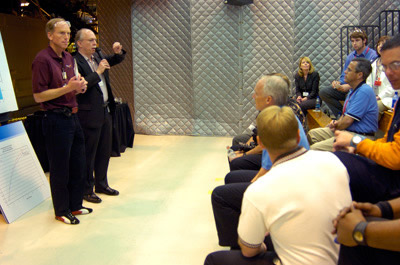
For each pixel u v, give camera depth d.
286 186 1.42
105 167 4.02
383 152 1.79
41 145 4.75
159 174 4.70
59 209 3.38
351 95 3.21
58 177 3.30
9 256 2.82
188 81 6.62
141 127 6.95
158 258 2.75
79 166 3.45
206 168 4.91
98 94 3.67
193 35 6.39
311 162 1.47
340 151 1.96
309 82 5.93
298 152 1.52
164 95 6.75
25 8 8.81
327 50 6.08
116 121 5.48
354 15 5.90
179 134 6.83
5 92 3.71
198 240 3.00
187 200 3.84
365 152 1.90
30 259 2.78
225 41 6.33
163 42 6.57
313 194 1.40
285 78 2.74
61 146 3.22
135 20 6.60
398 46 1.72
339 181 1.46
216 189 2.32
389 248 1.25
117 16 6.75
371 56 4.95
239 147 3.77
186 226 3.25
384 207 1.43
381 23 5.88
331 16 5.98
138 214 3.53
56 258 2.78
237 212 2.28
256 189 1.45
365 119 3.13
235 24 6.24
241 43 6.28
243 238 1.51
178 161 5.25
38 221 3.42
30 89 8.52
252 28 6.21
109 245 2.96
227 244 2.34
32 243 3.02
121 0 6.67
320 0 5.97
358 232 1.29
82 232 3.19
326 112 5.90
